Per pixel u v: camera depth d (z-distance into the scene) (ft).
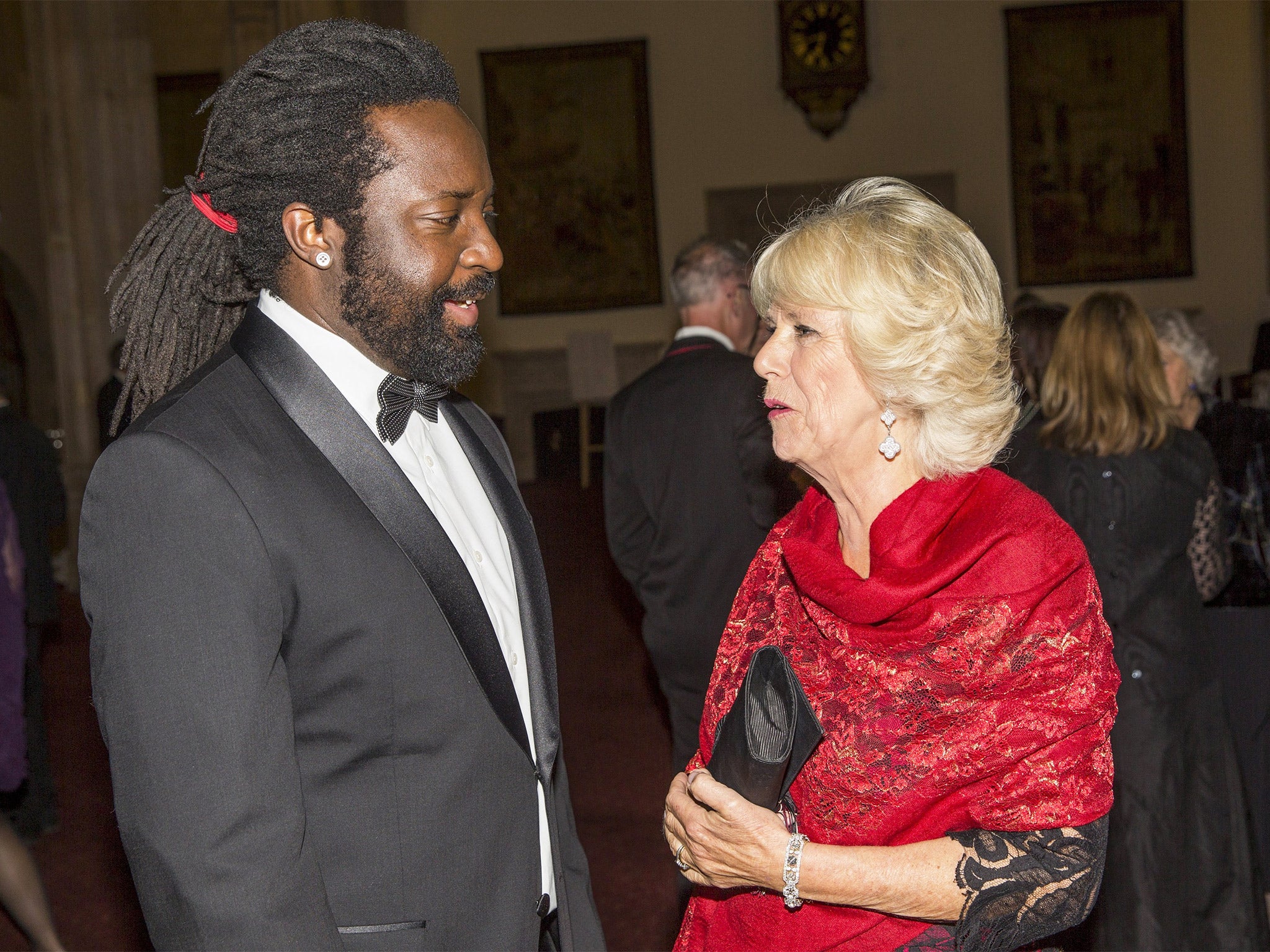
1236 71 35.17
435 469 4.20
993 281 4.08
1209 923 7.91
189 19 34.17
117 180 27.37
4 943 10.17
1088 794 3.79
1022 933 3.84
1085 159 35.63
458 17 36.32
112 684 3.27
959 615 3.82
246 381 3.71
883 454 4.12
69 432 27.25
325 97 3.56
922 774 3.88
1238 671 9.30
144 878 3.25
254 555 3.40
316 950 3.33
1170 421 7.97
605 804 12.81
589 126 36.45
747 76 36.06
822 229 4.01
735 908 4.36
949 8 35.47
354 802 3.60
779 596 4.55
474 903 3.78
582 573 24.53
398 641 3.63
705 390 8.43
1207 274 35.68
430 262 3.66
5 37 30.01
